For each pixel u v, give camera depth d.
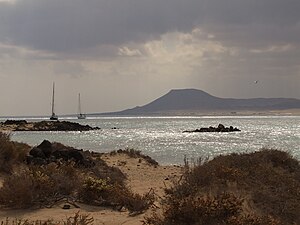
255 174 11.19
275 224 7.76
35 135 72.81
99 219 8.72
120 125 135.12
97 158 19.80
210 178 10.24
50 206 9.77
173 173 18.45
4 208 9.55
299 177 12.83
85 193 10.48
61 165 13.23
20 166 14.17
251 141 53.97
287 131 85.62
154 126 122.94
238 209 8.22
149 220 8.11
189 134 75.62
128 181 15.46
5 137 15.38
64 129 93.81
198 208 7.83
